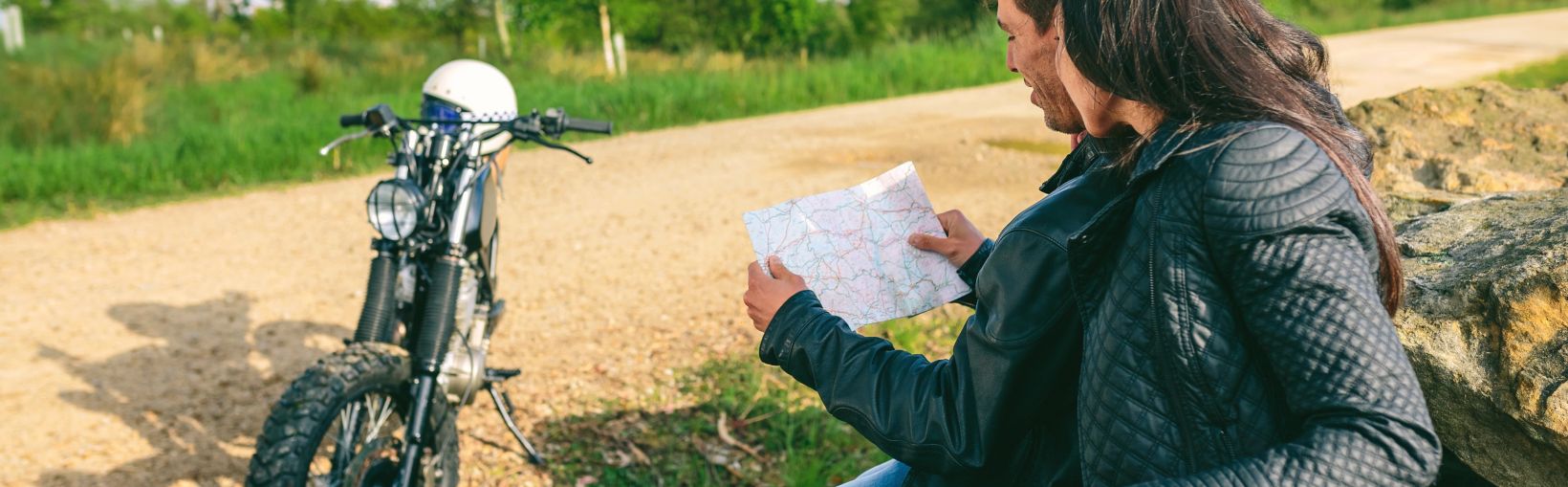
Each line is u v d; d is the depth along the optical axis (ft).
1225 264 2.89
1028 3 3.53
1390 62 48.96
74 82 37.06
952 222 4.86
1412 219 7.06
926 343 13.92
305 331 16.22
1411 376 2.72
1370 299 2.75
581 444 11.66
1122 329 3.08
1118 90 3.20
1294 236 2.79
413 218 8.13
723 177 27.81
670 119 41.70
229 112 47.75
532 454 11.12
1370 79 42.14
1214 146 2.94
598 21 87.51
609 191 26.40
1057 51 3.43
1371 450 2.63
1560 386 4.67
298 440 7.43
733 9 119.24
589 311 16.65
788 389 12.77
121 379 14.11
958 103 42.65
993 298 3.57
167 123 40.22
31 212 24.86
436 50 90.33
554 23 86.89
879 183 4.90
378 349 8.20
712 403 12.56
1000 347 3.52
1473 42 59.72
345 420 8.18
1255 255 2.80
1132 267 3.07
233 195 27.12
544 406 12.73
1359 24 81.30
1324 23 80.59
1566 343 4.77
